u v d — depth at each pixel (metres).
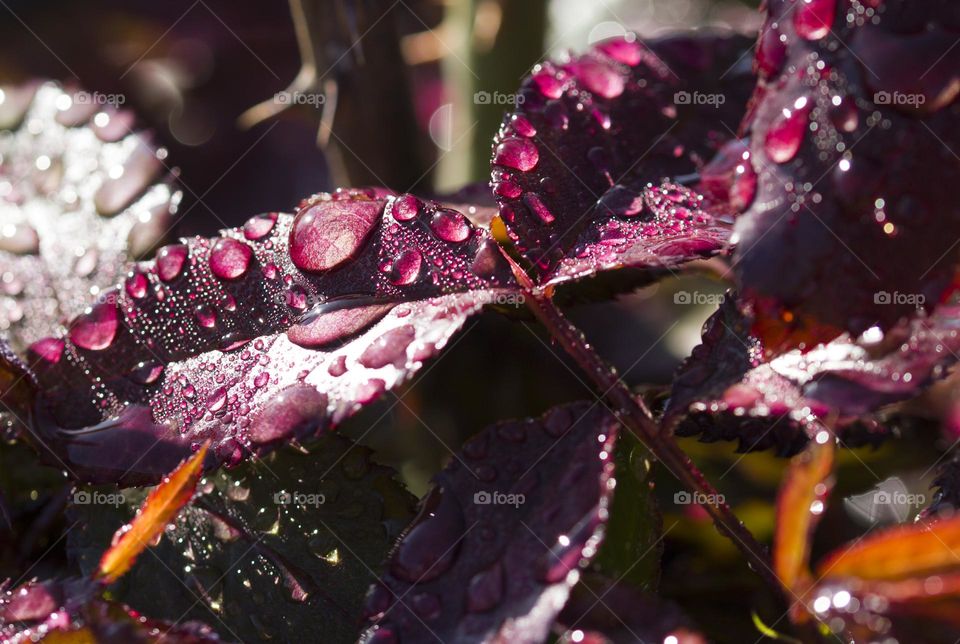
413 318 0.22
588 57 0.24
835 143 0.21
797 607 0.21
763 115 0.22
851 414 0.21
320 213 0.23
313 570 0.22
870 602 0.20
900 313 0.21
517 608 0.20
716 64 0.25
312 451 0.23
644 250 0.22
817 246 0.21
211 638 0.21
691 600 0.25
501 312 0.23
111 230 0.25
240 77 0.52
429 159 0.33
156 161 0.26
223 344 0.22
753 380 0.21
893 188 0.21
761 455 0.26
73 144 0.26
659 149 0.24
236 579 0.22
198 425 0.22
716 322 0.22
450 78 0.32
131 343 0.23
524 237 0.22
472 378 0.28
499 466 0.21
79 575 0.23
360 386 0.21
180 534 0.23
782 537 0.21
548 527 0.21
